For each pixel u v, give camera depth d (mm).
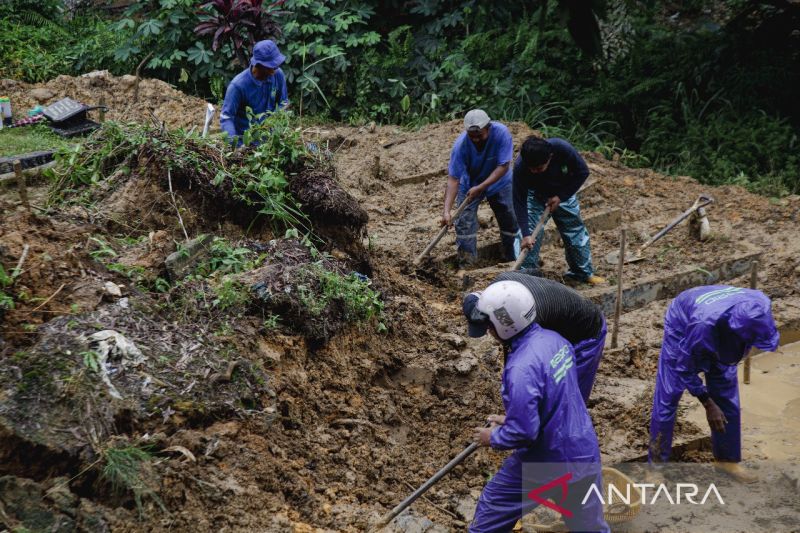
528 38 12875
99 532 3928
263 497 4547
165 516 4168
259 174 6473
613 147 12297
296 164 6652
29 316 4766
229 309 5465
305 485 4781
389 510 4910
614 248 8867
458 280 7754
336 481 4988
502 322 4316
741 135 12062
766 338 4938
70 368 4453
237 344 5238
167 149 6328
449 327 6828
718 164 11602
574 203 7602
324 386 5656
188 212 6277
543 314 4582
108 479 4117
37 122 10188
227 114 7098
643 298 7973
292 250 6156
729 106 12727
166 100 11234
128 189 6238
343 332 5996
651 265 8406
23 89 11367
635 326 7422
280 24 12797
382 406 5723
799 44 13672
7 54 12375
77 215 5953
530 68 13133
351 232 6770
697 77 13102
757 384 6887
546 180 7094
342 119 12906
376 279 6977
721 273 8336
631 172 10945
